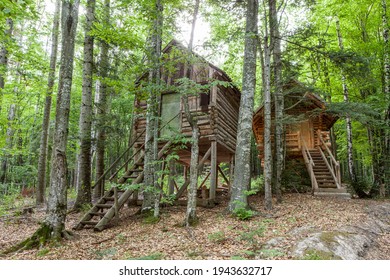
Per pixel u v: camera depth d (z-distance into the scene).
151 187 9.02
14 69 10.34
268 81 10.45
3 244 7.37
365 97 16.94
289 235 6.56
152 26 9.59
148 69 9.71
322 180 14.34
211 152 11.73
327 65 12.19
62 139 7.51
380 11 15.63
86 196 11.21
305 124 18.09
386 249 6.73
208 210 10.45
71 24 7.84
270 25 11.36
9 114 18.86
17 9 6.71
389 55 14.41
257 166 26.03
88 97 11.75
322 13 16.25
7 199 14.95
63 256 6.11
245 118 9.56
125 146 22.94
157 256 5.54
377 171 15.34
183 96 8.75
